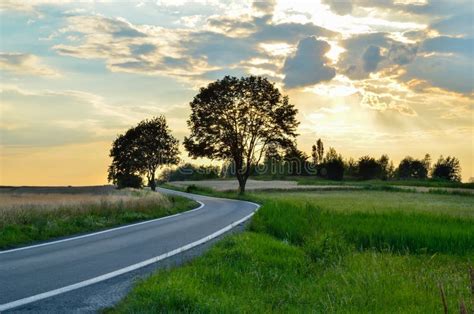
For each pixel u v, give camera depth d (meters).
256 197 59.28
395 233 15.83
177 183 148.12
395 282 9.37
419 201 51.41
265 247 13.25
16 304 7.88
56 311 7.49
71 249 14.48
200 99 73.00
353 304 7.98
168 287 7.77
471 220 21.80
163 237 17.64
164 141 102.69
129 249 14.45
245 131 72.56
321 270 10.97
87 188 63.50
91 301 8.10
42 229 18.25
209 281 9.19
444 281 9.78
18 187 63.59
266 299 8.36
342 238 14.37
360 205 38.09
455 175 180.38
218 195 71.94
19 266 11.47
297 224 19.38
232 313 7.06
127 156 103.19
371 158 172.12
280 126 72.44
